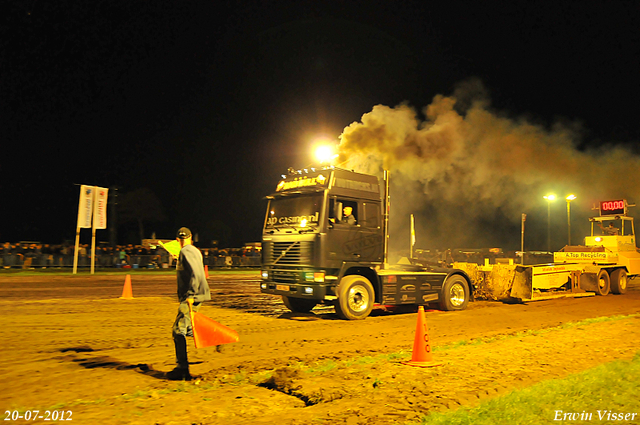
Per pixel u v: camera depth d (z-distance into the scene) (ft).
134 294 51.60
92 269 78.43
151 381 18.31
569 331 29.37
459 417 13.97
